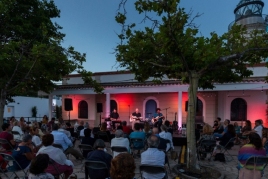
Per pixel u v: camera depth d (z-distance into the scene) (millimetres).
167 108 16125
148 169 4059
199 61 5699
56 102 33969
